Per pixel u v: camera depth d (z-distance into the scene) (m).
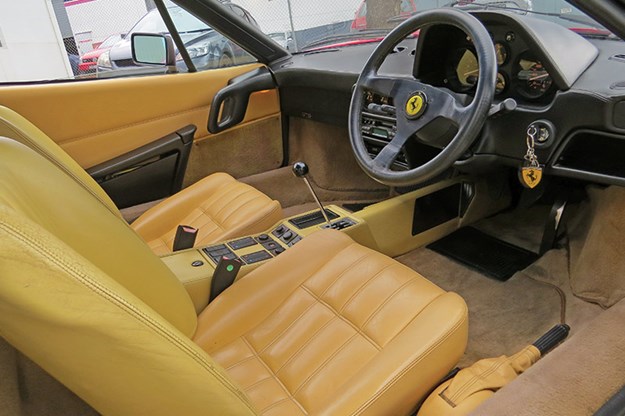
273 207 1.52
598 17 0.82
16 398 0.53
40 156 0.75
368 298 0.97
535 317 1.43
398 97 1.19
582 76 1.11
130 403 0.47
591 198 1.47
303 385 0.87
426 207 1.67
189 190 1.68
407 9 1.91
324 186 2.14
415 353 0.79
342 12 2.11
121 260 0.76
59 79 1.67
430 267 1.71
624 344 0.77
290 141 2.17
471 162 1.23
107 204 0.88
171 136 1.83
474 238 1.83
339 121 1.86
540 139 1.12
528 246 1.75
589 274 1.39
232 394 0.52
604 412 0.66
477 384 0.82
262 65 2.00
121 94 1.69
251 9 2.05
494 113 1.07
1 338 0.55
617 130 1.02
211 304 1.04
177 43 1.77
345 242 1.16
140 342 0.43
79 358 0.42
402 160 1.54
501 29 1.16
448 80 1.35
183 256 1.25
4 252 0.35
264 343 0.98
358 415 0.71
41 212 0.64
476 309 1.50
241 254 1.29
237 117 1.92
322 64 1.85
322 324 0.98
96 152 1.70
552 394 0.68
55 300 0.38
